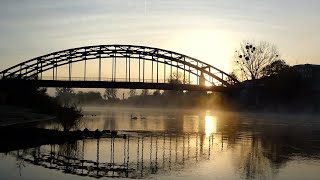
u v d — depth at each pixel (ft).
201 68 400.47
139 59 388.57
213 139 139.95
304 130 181.06
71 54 376.48
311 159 94.27
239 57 388.98
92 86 370.12
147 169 81.10
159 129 184.96
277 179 72.13
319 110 337.31
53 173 76.38
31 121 230.07
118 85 375.04
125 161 90.94
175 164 87.35
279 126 207.10
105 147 115.44
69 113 301.02
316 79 349.20
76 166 84.17
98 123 227.20
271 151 107.96
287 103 342.44
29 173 75.97
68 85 363.56
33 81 349.20
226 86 400.47
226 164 87.20
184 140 136.36
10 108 292.81
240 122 241.55
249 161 91.25
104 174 76.02
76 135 143.54
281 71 349.61
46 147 114.32
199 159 94.07
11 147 113.91
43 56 372.58
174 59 394.32
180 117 313.53
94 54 379.76
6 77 362.12
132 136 148.97
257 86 368.07
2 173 75.61
